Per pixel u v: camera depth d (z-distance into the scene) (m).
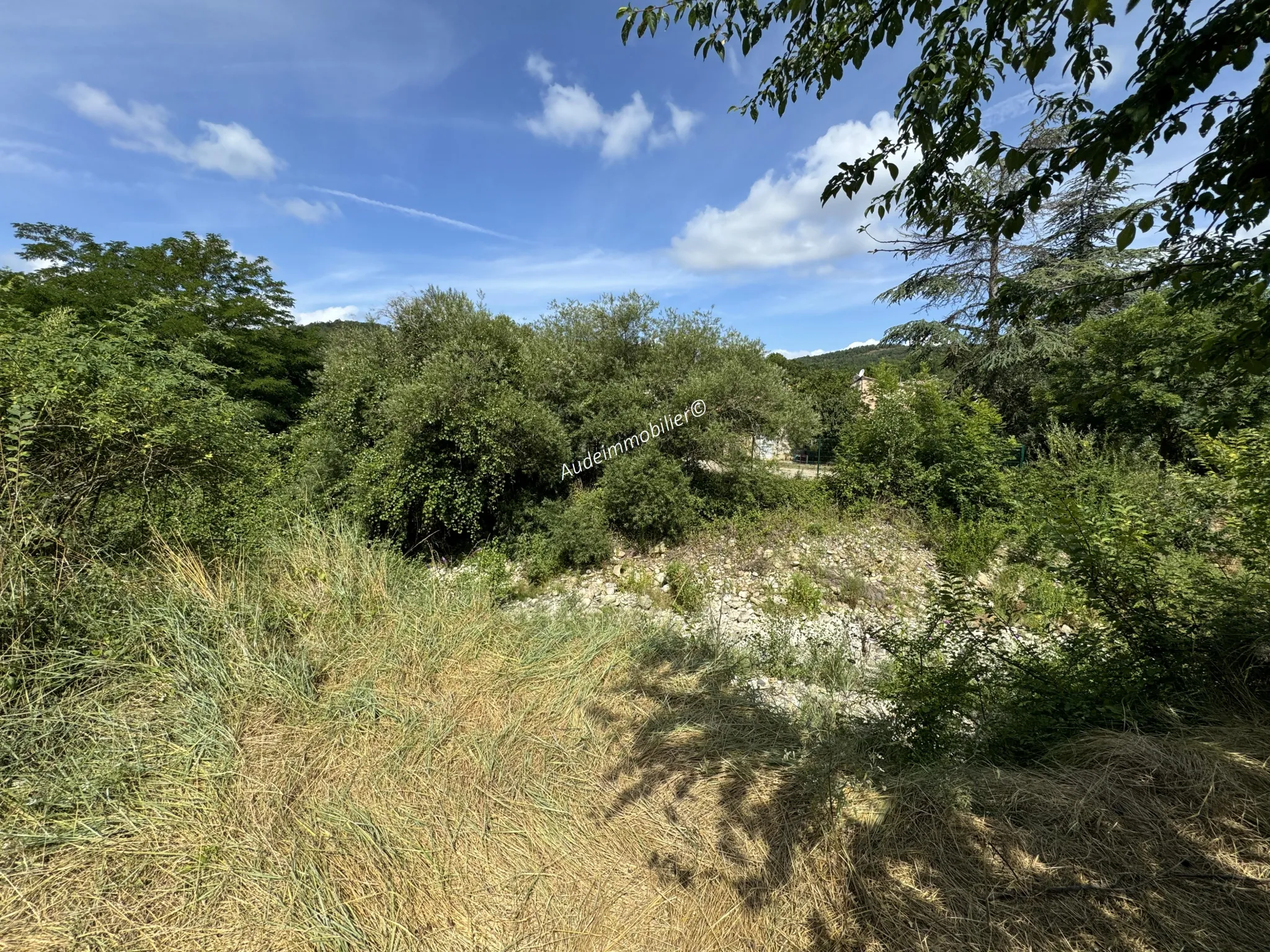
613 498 7.55
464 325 8.59
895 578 6.37
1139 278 2.16
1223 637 2.41
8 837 1.64
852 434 9.07
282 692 2.45
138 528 3.03
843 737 2.63
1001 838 1.82
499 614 3.76
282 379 14.84
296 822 1.88
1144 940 1.45
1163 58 1.41
